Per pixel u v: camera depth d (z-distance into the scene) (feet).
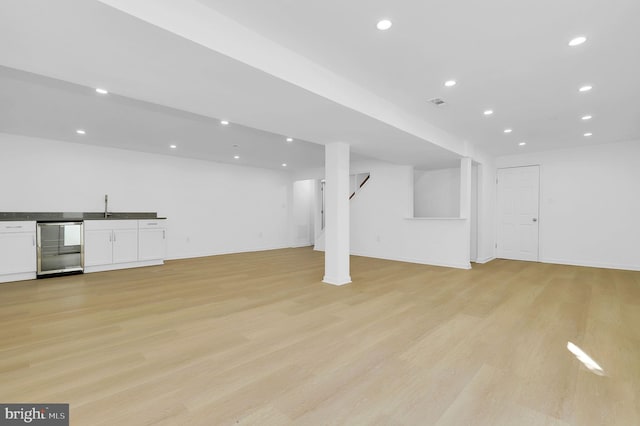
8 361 6.43
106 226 16.48
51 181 16.42
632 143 16.44
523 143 17.33
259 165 25.17
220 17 5.98
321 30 6.60
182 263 19.13
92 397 5.18
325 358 6.63
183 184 21.50
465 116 12.43
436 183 22.91
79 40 5.51
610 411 4.83
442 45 7.21
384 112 10.55
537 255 19.52
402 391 5.41
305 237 30.35
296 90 7.79
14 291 12.12
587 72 8.54
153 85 7.50
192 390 5.41
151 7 5.02
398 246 20.47
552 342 7.42
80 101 10.52
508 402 5.08
